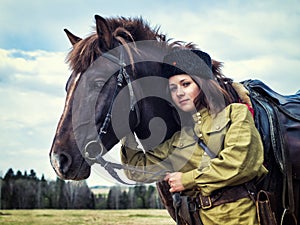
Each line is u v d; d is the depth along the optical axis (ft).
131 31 7.11
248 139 5.99
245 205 6.17
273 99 7.21
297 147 6.86
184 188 6.22
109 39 6.49
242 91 6.91
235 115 6.23
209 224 6.33
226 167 5.94
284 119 7.01
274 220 6.17
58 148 6.14
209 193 6.10
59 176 6.23
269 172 6.78
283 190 6.76
